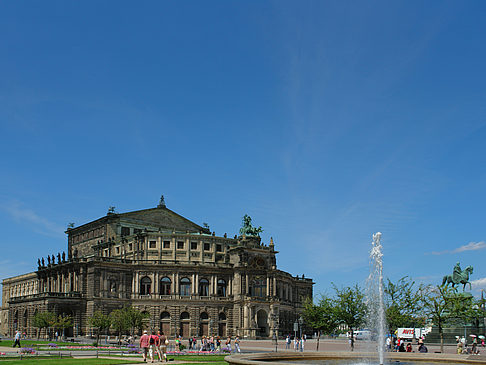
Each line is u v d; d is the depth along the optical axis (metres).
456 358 51.88
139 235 189.38
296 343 115.25
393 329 105.62
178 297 182.62
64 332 173.38
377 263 62.31
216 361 73.56
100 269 177.12
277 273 196.88
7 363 65.44
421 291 101.69
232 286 191.00
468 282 133.88
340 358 55.88
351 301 109.00
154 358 76.88
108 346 118.94
